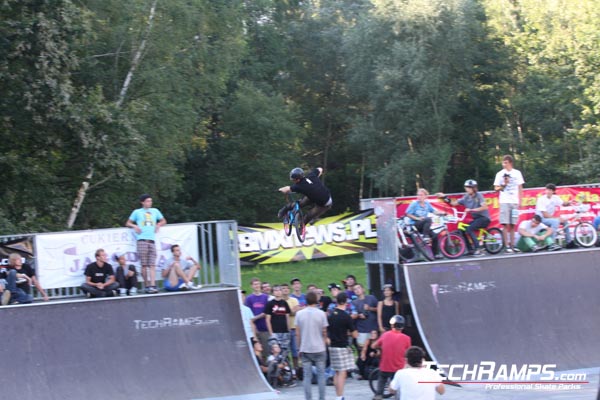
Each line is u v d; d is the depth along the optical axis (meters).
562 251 15.38
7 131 20.91
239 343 13.23
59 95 19.61
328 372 13.76
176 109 27.58
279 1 44.75
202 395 12.30
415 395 8.07
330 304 14.56
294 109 43.69
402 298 14.58
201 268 15.95
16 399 11.41
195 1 27.84
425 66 37.03
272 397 12.39
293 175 11.98
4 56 19.19
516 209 15.99
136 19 26.16
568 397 11.99
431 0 36.72
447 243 15.70
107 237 13.73
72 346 12.16
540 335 14.43
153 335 12.74
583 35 33.12
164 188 28.64
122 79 26.70
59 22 19.72
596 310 15.06
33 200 22.17
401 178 37.53
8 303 12.38
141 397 12.02
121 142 21.62
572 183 38.41
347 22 44.00
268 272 30.36
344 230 15.99
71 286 13.46
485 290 14.64
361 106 45.34
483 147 42.81
